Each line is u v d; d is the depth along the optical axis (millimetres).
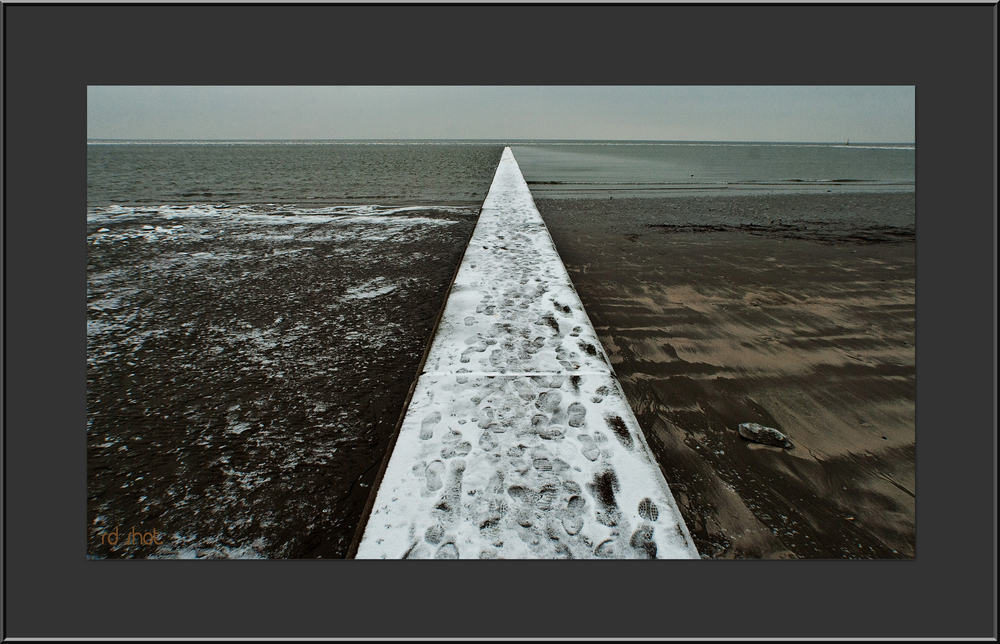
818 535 2016
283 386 3242
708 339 3902
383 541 1723
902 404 2938
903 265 6129
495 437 2270
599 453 2168
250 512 2172
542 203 11602
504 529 1770
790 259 6465
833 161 31531
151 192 14289
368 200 12586
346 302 4895
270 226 9016
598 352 3137
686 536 1765
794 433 2676
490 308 3887
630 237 7855
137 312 4598
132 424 2809
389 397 3105
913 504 2156
